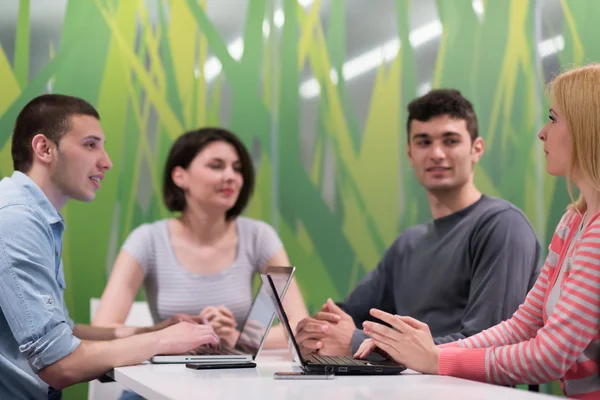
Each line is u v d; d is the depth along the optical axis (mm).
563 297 1327
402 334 1467
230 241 2727
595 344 1345
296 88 3373
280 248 2768
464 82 3490
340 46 3418
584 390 1366
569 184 1446
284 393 1131
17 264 1651
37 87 3107
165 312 2605
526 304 1587
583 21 3557
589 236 1319
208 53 3301
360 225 3387
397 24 3467
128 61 3215
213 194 2635
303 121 3373
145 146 3213
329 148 3387
